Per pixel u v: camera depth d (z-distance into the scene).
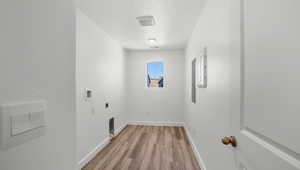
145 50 4.64
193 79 2.79
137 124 4.71
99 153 2.65
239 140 0.76
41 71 0.49
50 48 0.54
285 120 0.48
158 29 2.83
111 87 3.35
